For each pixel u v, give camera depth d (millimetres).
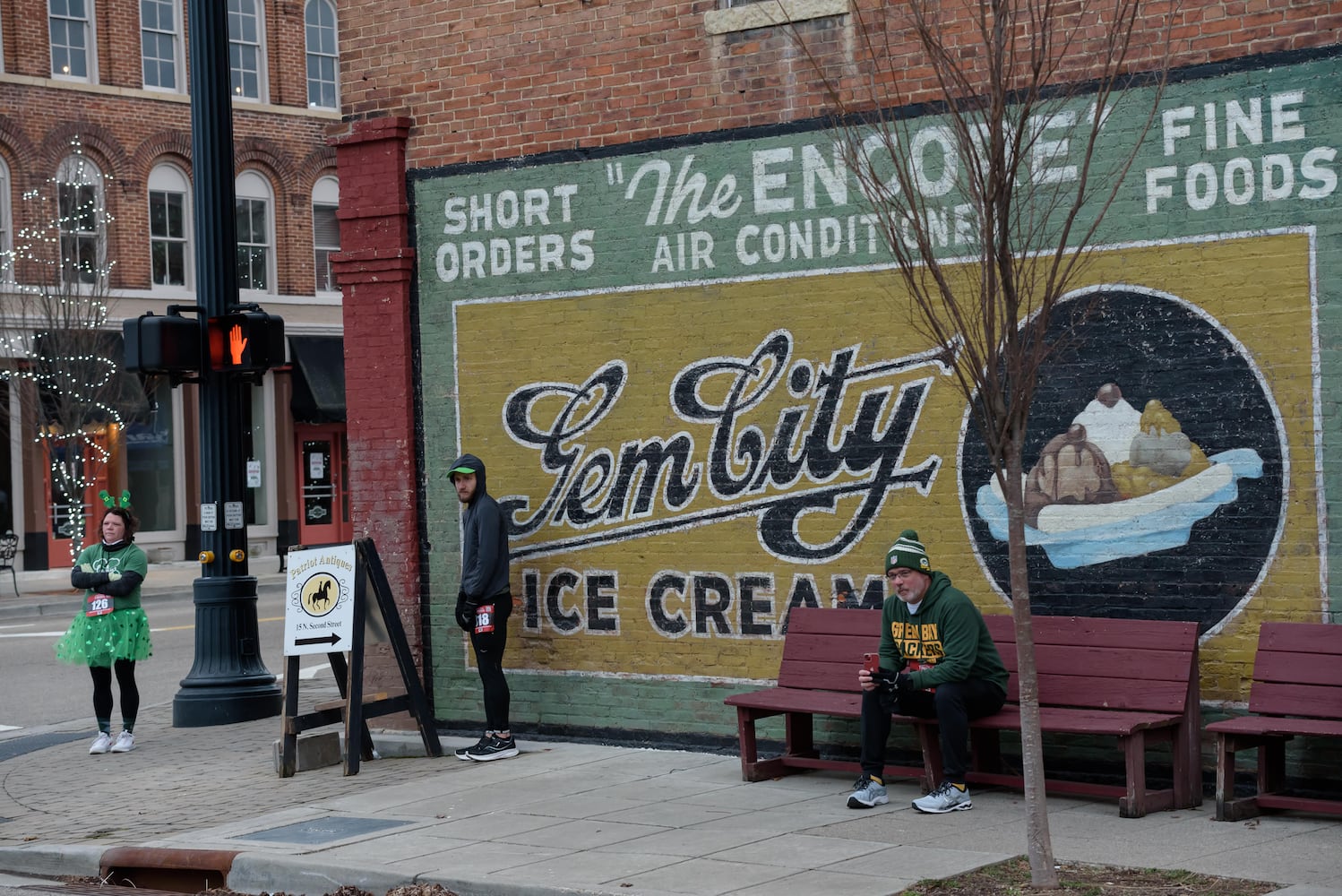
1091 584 9109
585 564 11008
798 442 10164
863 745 8648
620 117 10867
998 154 6785
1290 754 8453
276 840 8477
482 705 11461
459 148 11531
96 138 31359
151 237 32375
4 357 29672
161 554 32688
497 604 10648
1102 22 9008
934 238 9547
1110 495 9055
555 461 11141
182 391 32969
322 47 35562
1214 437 8750
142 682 16703
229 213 13711
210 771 11008
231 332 13352
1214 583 8734
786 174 10188
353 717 10516
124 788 10648
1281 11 8547
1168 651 8477
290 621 10773
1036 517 9289
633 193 10812
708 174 10508
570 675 11078
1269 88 8570
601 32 10945
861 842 7664
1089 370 9109
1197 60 8766
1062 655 8852
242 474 13656
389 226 11758
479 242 11445
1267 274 8594
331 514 35625
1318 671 8102
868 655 8578
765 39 10266
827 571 10039
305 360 34219
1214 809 8359
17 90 30297
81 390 29359
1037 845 6707
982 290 7137
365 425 11867
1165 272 8883
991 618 9227
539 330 11203
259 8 34188
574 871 7281
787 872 7074
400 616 11688
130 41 32062
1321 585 8445
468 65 11500
